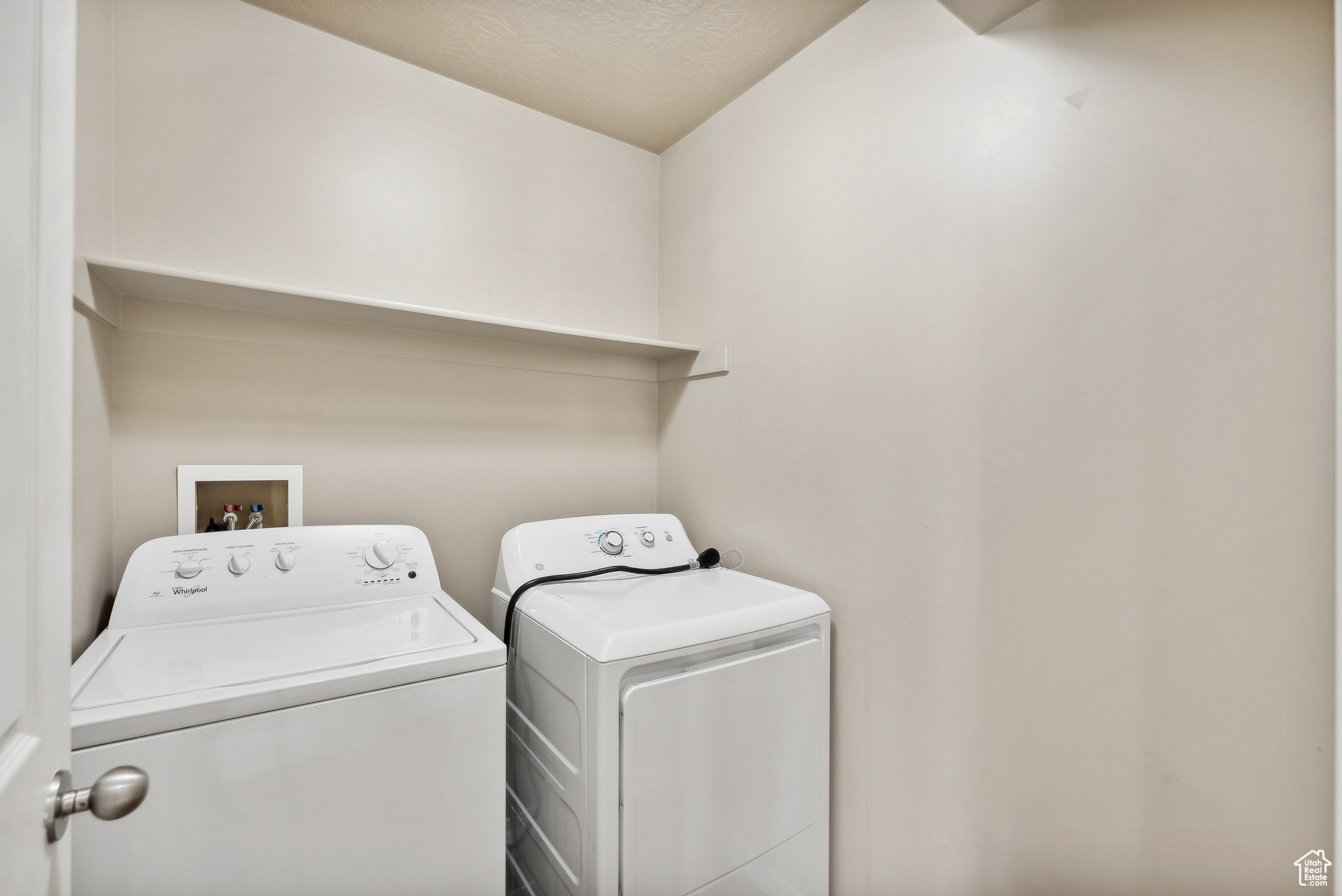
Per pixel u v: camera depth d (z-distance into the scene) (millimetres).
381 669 922
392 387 1637
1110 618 981
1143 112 939
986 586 1152
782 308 1623
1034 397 1081
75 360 1037
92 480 1126
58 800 528
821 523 1500
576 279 1978
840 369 1453
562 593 1386
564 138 1945
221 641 1051
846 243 1439
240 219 1419
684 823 1107
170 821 770
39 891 510
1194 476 890
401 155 1645
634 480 2117
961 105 1197
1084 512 1013
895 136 1325
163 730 771
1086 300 1009
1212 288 871
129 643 1035
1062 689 1041
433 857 956
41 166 510
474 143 1767
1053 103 1053
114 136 1267
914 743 1275
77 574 1033
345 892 881
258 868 822
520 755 1369
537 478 1899
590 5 1407
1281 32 812
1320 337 778
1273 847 816
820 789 1343
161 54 1330
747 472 1744
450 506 1732
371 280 1596
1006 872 1115
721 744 1164
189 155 1358
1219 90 864
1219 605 865
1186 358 897
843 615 1438
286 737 847
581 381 1993
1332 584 771
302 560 1308
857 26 1414
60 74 544
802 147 1566
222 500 1421
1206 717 877
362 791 900
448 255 1723
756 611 1254
